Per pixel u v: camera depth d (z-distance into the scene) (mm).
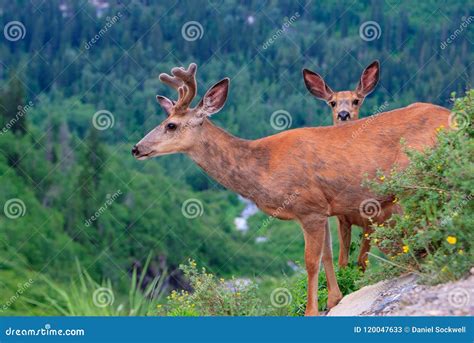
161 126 10977
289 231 23422
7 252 25500
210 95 10984
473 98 9922
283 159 10820
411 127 10523
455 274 8898
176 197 27406
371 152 10578
